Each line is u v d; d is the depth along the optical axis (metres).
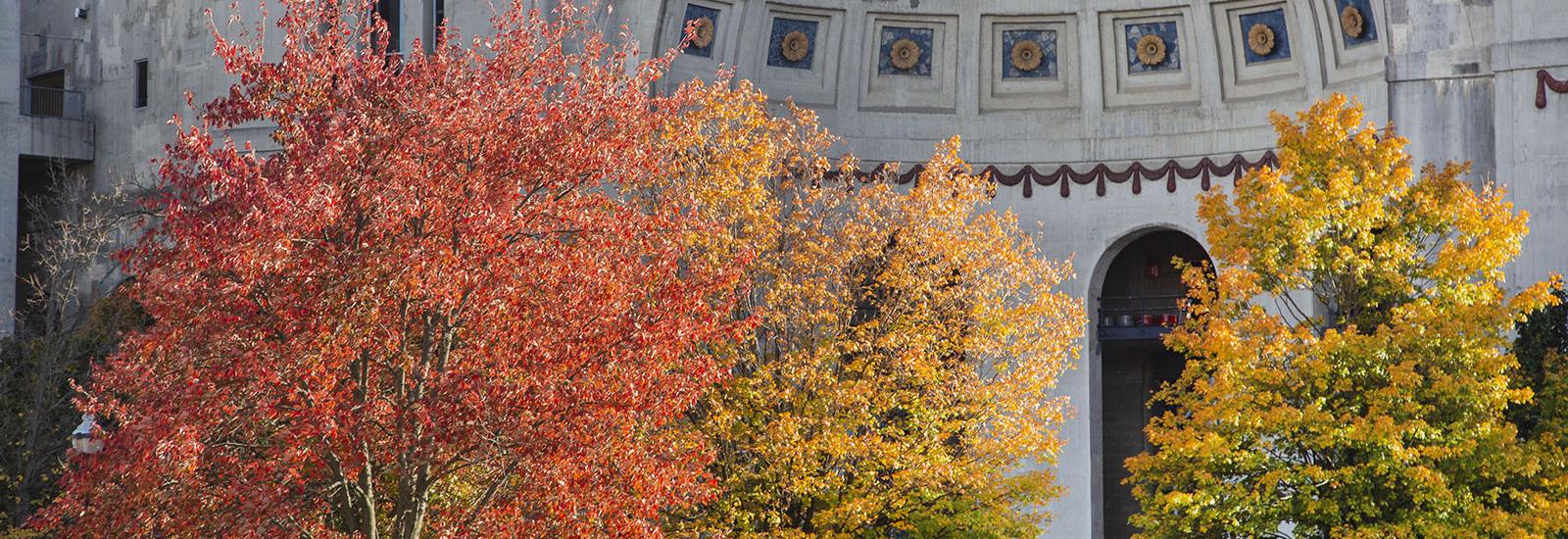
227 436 21.56
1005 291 34.53
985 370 35.34
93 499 20.78
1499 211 27.48
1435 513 25.72
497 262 20.91
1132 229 41.88
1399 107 37.38
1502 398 25.77
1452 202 27.34
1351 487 26.19
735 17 41.12
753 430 28.94
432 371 21.80
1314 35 39.28
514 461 20.92
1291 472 26.31
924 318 29.36
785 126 35.81
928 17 42.34
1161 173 41.66
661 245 22.97
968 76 42.69
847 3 41.88
